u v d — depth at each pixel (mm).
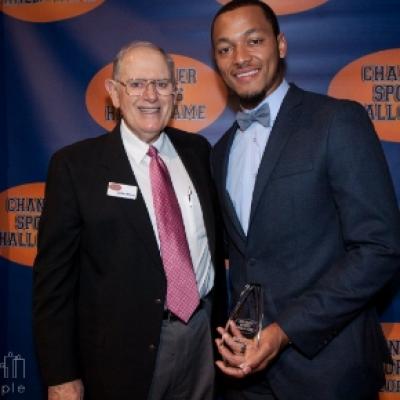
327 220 1262
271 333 1194
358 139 1199
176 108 1976
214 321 1557
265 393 1457
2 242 2082
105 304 1398
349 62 1893
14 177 2057
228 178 1501
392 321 1927
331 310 1171
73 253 1436
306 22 1898
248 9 1394
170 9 1947
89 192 1403
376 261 1148
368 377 1269
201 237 1505
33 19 2004
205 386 1485
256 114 1409
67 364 1413
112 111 1990
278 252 1298
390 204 1181
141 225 1388
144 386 1380
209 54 1944
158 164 1477
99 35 1979
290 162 1266
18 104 2031
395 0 1861
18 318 2102
